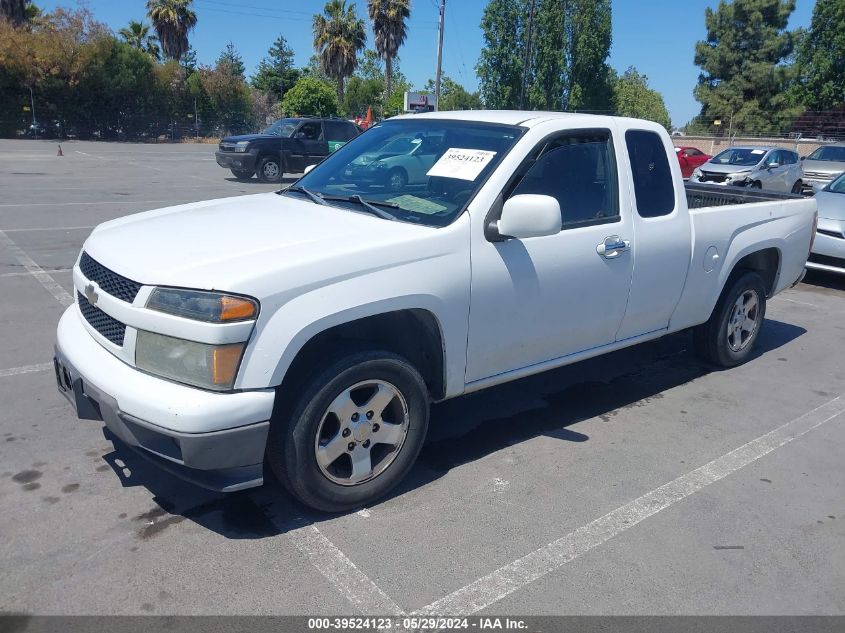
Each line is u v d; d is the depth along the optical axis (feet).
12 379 16.28
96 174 65.31
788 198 20.08
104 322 10.84
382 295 10.75
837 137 134.51
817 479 13.19
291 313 9.92
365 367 10.83
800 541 11.18
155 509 11.37
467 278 11.75
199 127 168.14
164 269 10.11
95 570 9.84
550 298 13.04
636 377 18.22
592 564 10.39
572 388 17.35
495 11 131.23
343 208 13.00
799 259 19.76
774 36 148.97
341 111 156.97
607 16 134.00
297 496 10.85
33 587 9.46
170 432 9.39
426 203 12.44
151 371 9.95
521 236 11.70
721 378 18.35
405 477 12.73
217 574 9.84
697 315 16.90
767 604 9.68
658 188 15.26
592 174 13.96
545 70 132.67
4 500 11.46
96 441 13.53
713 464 13.62
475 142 13.33
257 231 11.59
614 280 14.12
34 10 159.53
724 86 151.74
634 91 202.69
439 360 12.03
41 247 30.45
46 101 144.46
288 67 222.69
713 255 16.56
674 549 10.83
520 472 13.05
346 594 9.55
